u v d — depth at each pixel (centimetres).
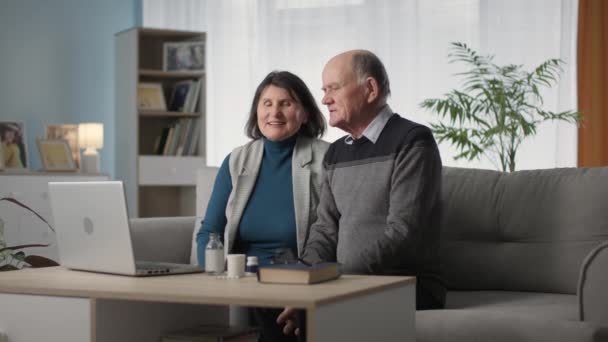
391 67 538
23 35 566
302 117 282
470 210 286
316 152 284
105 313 194
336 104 262
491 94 444
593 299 225
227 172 283
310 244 264
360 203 255
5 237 486
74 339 194
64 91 586
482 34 509
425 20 527
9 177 489
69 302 195
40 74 575
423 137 251
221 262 216
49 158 529
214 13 599
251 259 218
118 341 198
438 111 456
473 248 283
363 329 185
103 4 607
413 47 530
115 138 596
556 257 268
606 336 215
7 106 559
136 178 564
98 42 604
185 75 576
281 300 167
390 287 197
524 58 498
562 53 484
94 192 215
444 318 233
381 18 542
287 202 276
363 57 262
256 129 290
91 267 224
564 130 486
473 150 456
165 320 214
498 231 281
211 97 602
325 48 562
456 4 519
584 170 277
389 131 257
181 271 219
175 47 574
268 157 283
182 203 600
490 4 506
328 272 201
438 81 525
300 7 569
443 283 256
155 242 323
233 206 276
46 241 498
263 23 582
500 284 277
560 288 266
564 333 216
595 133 476
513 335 223
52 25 581
